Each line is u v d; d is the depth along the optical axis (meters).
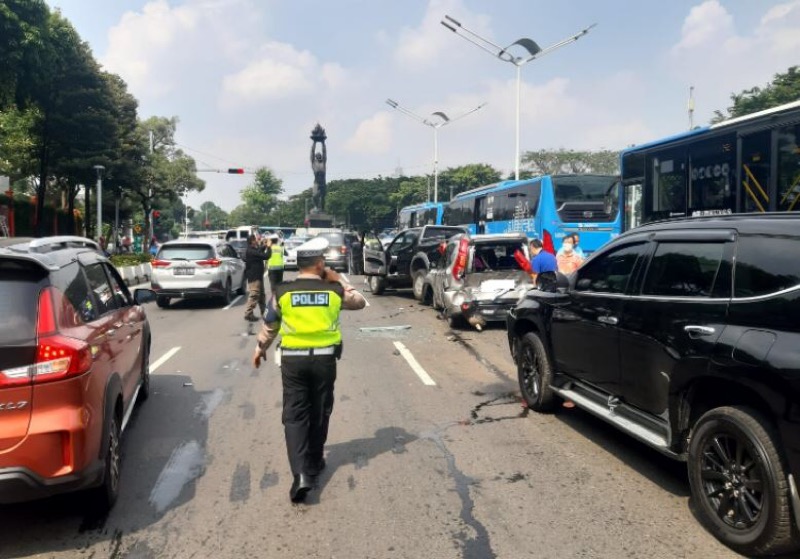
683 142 11.51
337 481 4.64
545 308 6.07
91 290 4.64
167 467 4.95
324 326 4.38
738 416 3.50
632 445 5.39
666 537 3.75
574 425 5.95
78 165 34.16
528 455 5.15
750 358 3.44
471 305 11.43
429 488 4.50
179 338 11.33
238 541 3.77
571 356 5.59
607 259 5.20
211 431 5.85
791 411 3.20
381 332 11.64
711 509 3.73
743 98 32.56
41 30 23.78
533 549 3.62
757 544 3.40
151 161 45.41
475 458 5.09
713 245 4.03
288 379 4.37
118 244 41.72
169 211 113.25
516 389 7.38
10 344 3.48
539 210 18.06
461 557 3.54
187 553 3.64
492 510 4.14
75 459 3.61
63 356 3.56
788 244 3.53
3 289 3.65
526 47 26.12
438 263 14.45
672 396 4.08
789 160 9.16
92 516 4.12
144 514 4.14
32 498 3.54
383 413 6.38
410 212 38.22
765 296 3.53
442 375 8.12
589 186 17.66
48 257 4.03
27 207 37.47
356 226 110.19
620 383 4.80
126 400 5.14
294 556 3.59
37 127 33.69
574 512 4.09
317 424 4.56
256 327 12.63
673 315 4.15
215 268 16.06
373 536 3.80
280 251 15.38
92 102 34.47
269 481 4.66
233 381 7.88
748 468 3.48
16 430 3.45
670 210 11.83
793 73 31.25
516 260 11.77
